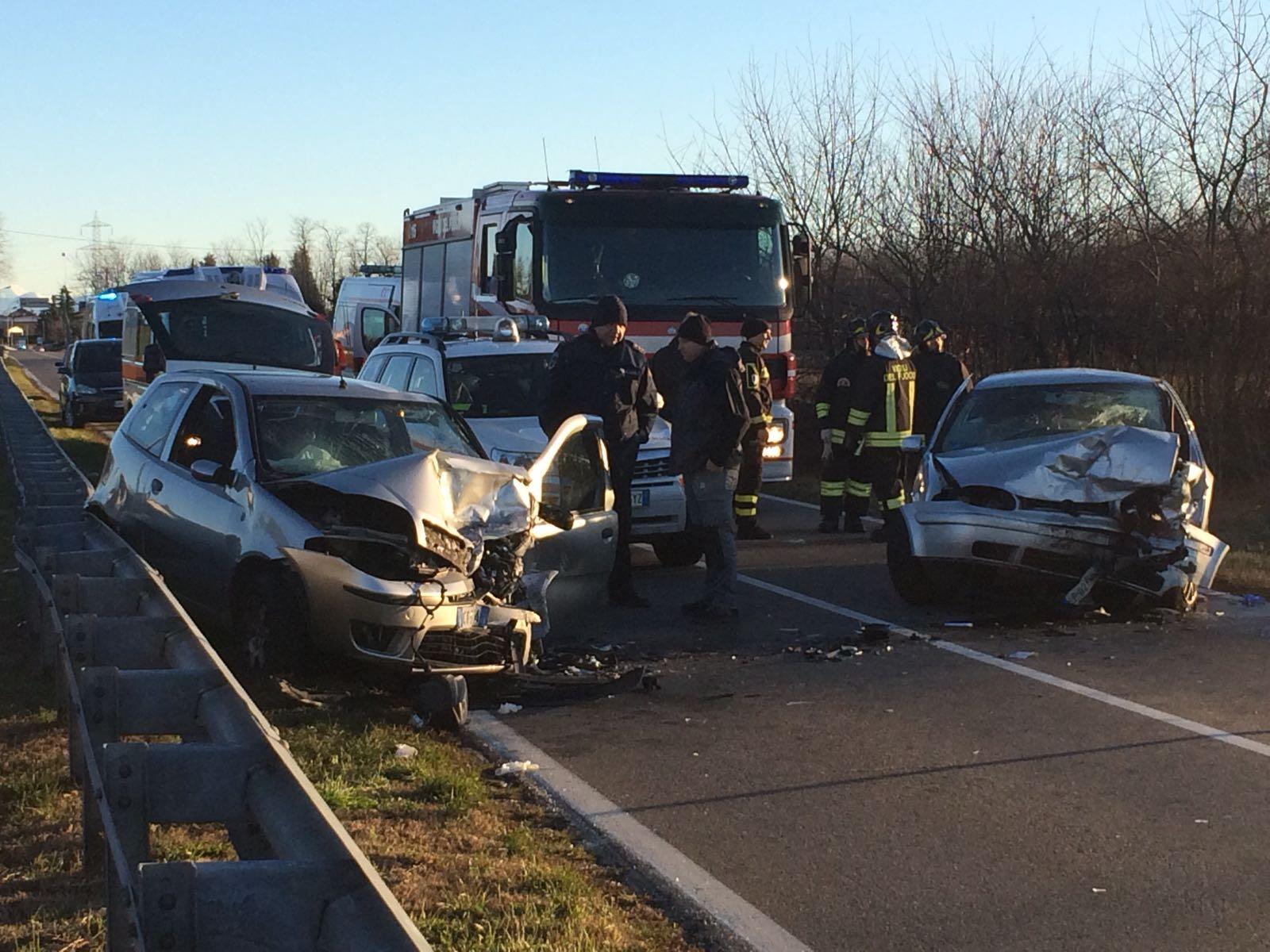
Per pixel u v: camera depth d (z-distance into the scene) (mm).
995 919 4359
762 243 14062
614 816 5375
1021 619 9461
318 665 7023
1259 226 15789
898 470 13141
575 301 13461
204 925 2578
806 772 5980
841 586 10820
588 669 7840
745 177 14602
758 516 15664
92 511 9039
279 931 2607
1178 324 16250
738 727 6719
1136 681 7660
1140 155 17250
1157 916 4387
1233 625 9227
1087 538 9031
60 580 5797
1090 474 9148
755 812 5434
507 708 7035
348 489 6887
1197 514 9609
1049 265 17766
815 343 21953
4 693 6637
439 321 12867
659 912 4434
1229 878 4711
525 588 7531
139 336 19656
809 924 4320
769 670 7973
